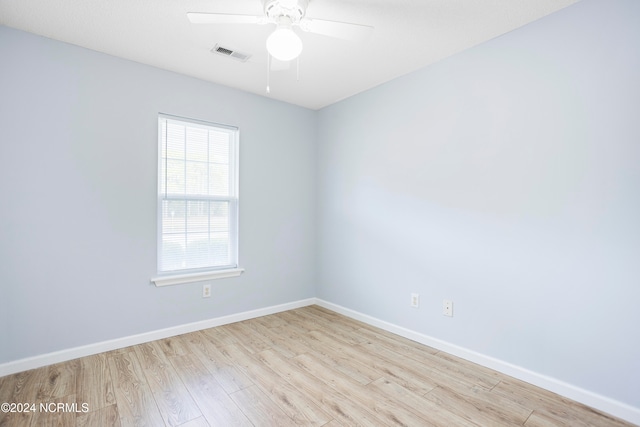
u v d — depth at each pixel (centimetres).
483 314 235
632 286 173
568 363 194
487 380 213
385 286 307
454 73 252
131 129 262
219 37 229
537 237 208
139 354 247
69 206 236
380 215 312
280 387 202
